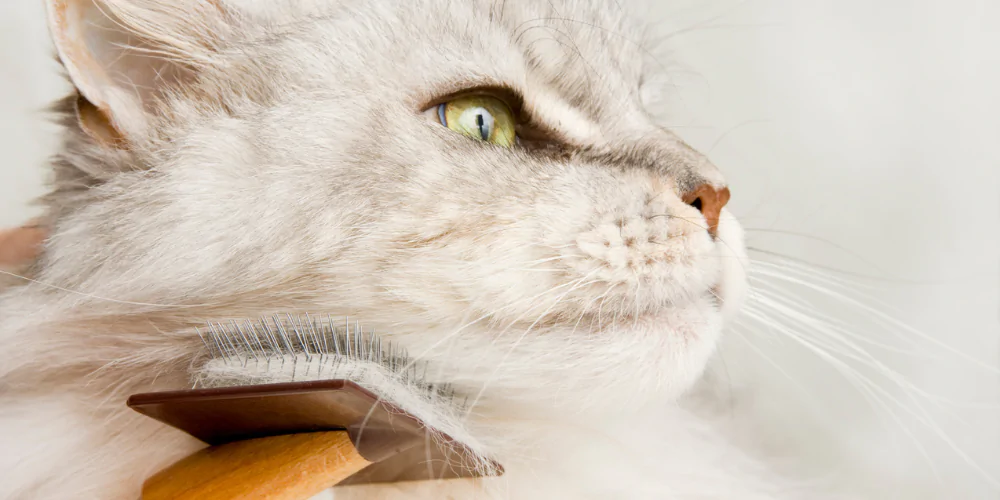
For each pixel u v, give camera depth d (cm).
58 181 35
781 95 46
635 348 33
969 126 45
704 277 34
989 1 45
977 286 44
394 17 34
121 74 34
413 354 33
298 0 35
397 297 32
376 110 33
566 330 33
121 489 33
